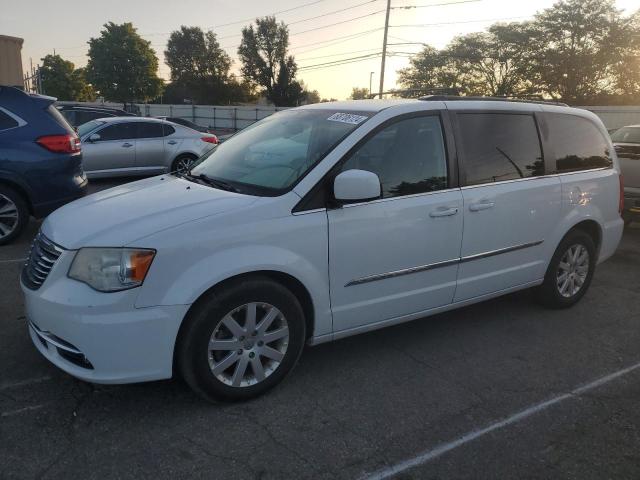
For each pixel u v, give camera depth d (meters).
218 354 3.05
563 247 4.64
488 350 4.03
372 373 3.61
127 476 2.54
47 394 3.18
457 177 3.84
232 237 2.95
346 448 2.82
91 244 2.83
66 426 2.89
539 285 4.71
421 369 3.70
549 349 4.09
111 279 2.76
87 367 2.87
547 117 4.54
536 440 2.95
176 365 3.01
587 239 4.82
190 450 2.74
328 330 3.42
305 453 2.76
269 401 3.22
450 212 3.75
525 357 3.94
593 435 3.01
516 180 4.20
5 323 4.09
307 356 3.83
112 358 2.78
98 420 2.96
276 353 3.21
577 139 4.76
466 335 4.29
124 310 2.76
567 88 54.81
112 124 11.05
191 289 2.84
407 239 3.58
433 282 3.81
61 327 2.81
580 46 54.12
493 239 4.07
